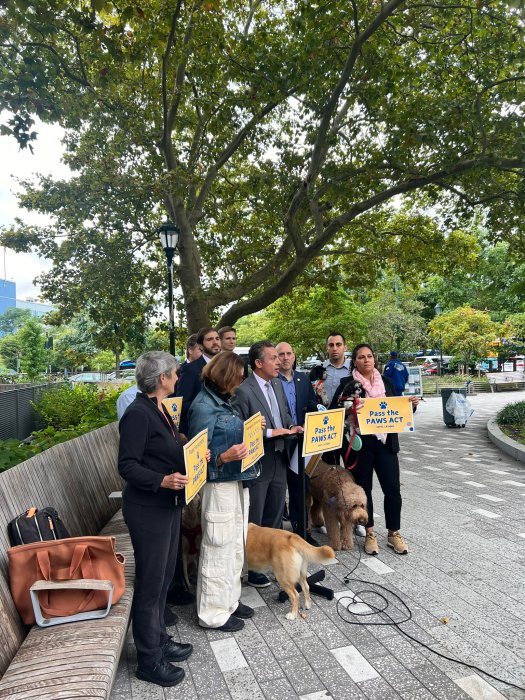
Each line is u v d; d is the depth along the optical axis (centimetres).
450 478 743
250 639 324
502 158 916
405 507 595
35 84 768
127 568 346
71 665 227
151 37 867
